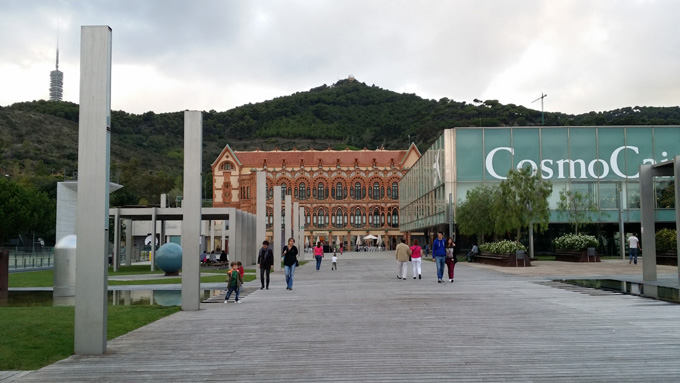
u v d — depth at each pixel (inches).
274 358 368.2
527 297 709.9
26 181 3661.4
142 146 6658.5
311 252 3949.3
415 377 312.2
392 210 4414.4
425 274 1223.5
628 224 2126.0
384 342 416.5
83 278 391.2
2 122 5251.0
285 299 738.8
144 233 2915.8
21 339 431.5
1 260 909.2
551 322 502.0
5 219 2544.3
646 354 366.0
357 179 4429.1
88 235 392.5
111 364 356.5
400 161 4520.2
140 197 4687.5
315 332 466.6
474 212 1851.6
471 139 2071.9
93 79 395.2
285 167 4404.5
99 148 394.3
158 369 341.4
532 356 362.6
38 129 5438.0
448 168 2085.4
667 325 479.5
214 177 4463.6
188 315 587.2
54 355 382.6
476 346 397.1
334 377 315.0
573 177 2066.9
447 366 337.4
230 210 1694.1
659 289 784.3
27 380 317.7
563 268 1323.8
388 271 1413.6
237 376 321.4
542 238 2128.4
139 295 826.8
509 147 2069.4
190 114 645.3
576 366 334.3
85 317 389.7
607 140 2076.8
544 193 1617.9
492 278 1050.7
